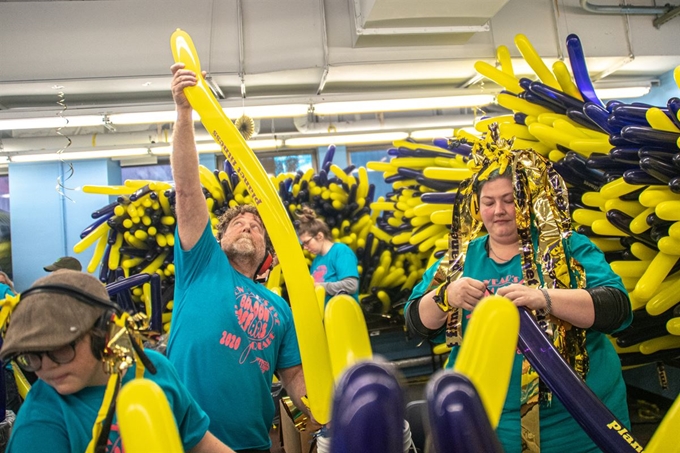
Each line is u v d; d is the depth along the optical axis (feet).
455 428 1.58
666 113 7.73
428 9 13.74
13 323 2.66
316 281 11.95
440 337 5.16
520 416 4.37
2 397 7.06
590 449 4.38
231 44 15.49
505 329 2.20
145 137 20.94
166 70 15.28
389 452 1.49
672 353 9.10
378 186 26.35
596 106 8.77
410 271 15.08
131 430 1.83
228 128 4.13
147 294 13.04
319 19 15.67
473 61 16.19
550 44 16.71
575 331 4.47
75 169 24.88
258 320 5.25
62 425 2.93
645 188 7.97
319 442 3.56
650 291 7.63
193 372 4.98
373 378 1.58
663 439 2.31
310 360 3.59
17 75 14.93
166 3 15.35
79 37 15.10
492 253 5.10
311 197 14.78
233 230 5.78
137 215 12.96
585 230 9.01
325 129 22.15
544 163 4.84
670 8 17.01
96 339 2.77
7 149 20.84
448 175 11.28
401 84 18.04
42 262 24.56
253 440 5.10
